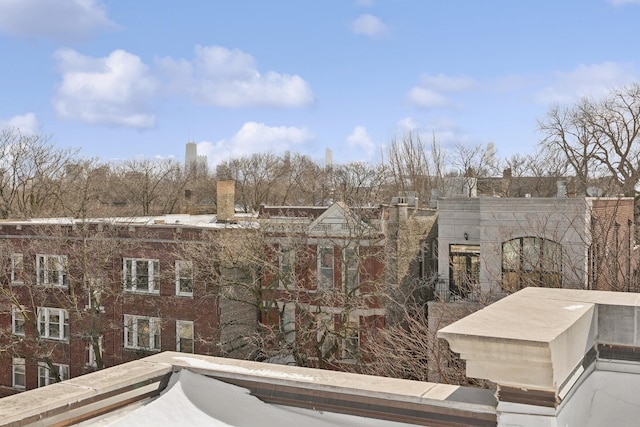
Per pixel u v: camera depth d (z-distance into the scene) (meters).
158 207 69.44
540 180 51.62
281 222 28.56
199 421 4.15
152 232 29.67
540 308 4.09
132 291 30.08
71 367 30.89
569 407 3.68
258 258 25.39
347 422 4.09
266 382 4.39
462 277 25.22
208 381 4.62
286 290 26.08
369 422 4.01
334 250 28.08
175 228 29.16
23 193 58.53
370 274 25.97
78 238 29.95
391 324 27.64
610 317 4.22
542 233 21.59
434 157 62.72
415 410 3.87
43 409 3.79
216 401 4.38
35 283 30.97
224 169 79.06
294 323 27.50
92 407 4.11
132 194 67.94
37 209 57.44
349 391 4.08
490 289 20.62
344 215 27.50
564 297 4.47
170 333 29.33
